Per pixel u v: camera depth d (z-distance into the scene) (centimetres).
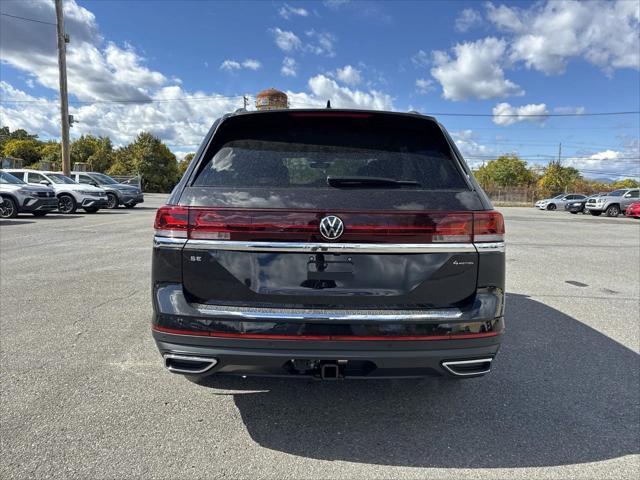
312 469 227
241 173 244
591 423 273
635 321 476
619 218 2552
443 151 261
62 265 713
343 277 224
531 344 405
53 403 286
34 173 1794
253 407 288
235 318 222
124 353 366
